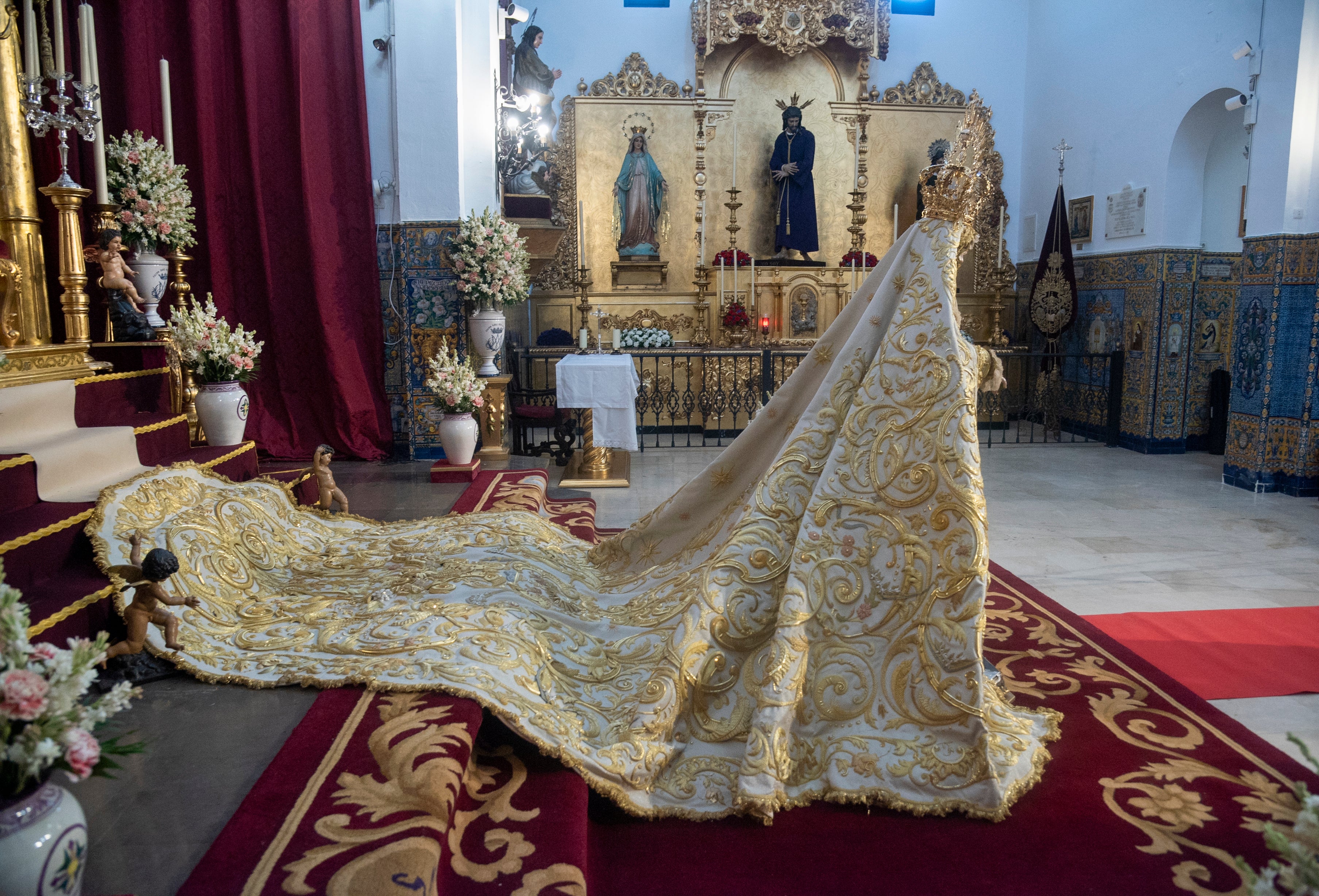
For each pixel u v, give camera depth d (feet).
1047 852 7.95
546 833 7.43
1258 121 24.73
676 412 36.04
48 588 9.53
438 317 25.20
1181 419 31.32
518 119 28.27
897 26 37.42
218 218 23.27
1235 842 8.09
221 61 23.00
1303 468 24.20
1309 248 23.73
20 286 13.76
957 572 8.74
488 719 9.14
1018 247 39.27
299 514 14.28
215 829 6.64
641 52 36.35
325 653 9.62
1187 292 30.60
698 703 9.18
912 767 8.61
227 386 15.94
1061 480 26.50
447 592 11.28
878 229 38.29
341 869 6.07
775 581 9.55
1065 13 35.22
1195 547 19.12
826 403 10.19
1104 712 10.88
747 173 37.52
